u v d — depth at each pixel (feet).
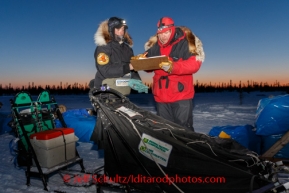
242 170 6.81
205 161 7.04
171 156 7.33
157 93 10.53
